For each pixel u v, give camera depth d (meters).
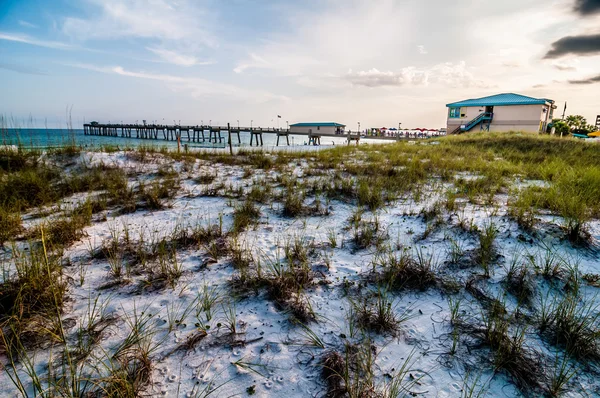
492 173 8.54
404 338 2.42
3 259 3.50
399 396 1.90
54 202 5.97
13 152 8.74
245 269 3.40
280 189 7.16
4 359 2.13
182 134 89.31
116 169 8.73
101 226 4.77
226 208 5.76
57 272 3.17
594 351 2.19
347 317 2.68
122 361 2.09
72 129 10.28
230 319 2.64
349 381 1.99
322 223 5.02
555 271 3.12
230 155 13.16
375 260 3.67
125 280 3.16
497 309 2.67
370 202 5.94
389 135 48.66
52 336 2.33
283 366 2.15
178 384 1.99
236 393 1.94
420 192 6.61
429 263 3.30
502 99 36.84
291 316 2.65
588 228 4.11
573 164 10.46
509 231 4.16
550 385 1.97
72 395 1.82
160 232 4.52
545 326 2.45
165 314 2.69
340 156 13.25
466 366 2.13
